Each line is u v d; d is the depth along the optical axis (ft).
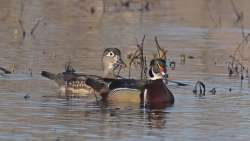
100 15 116.88
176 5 129.90
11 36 95.66
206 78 75.05
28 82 71.15
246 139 52.70
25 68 76.74
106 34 99.66
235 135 53.72
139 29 104.47
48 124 55.77
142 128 55.36
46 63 79.56
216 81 73.77
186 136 53.21
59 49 87.92
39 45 90.17
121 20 112.68
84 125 55.83
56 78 70.49
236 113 60.85
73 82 69.26
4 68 76.07
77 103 64.23
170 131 54.54
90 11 119.75
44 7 120.67
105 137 52.44
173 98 65.31
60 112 60.03
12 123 55.62
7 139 51.11
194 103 64.64
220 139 52.60
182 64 81.71
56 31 100.83
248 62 84.02
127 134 53.42
